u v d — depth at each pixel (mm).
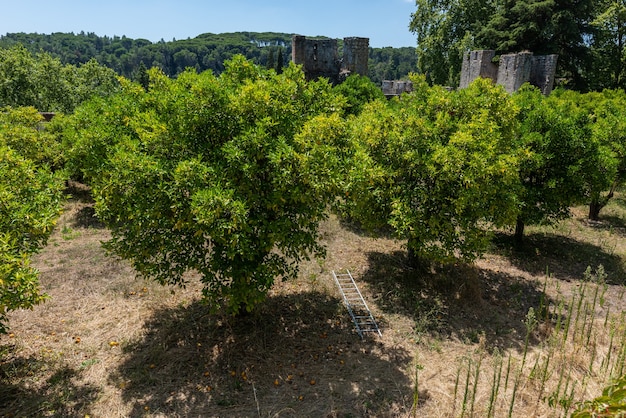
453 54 31375
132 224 5957
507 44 28375
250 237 5707
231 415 5168
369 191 7629
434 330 7094
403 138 7434
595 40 29266
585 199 9914
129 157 5266
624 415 2131
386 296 8078
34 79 26344
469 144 7125
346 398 5496
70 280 8125
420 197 7484
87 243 10016
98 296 7656
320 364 6148
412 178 7844
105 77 30891
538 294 8492
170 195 5094
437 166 7242
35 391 5406
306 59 28328
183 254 5992
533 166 9125
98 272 8477
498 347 6695
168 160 5602
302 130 5672
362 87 15648
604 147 10578
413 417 5117
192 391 5551
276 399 5441
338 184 5629
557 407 5246
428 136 7586
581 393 5477
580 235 11859
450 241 7512
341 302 7766
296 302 7625
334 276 8672
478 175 6957
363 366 6133
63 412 5109
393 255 9867
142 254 5828
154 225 5570
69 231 10688
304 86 6711
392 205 7551
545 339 6844
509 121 8469
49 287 7852
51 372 5750
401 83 30766
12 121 13586
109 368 5898
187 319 7020
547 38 28156
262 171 5539
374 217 8117
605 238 11648
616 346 6570
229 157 5207
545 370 5449
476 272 9039
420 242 7613
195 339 6562
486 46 30125
